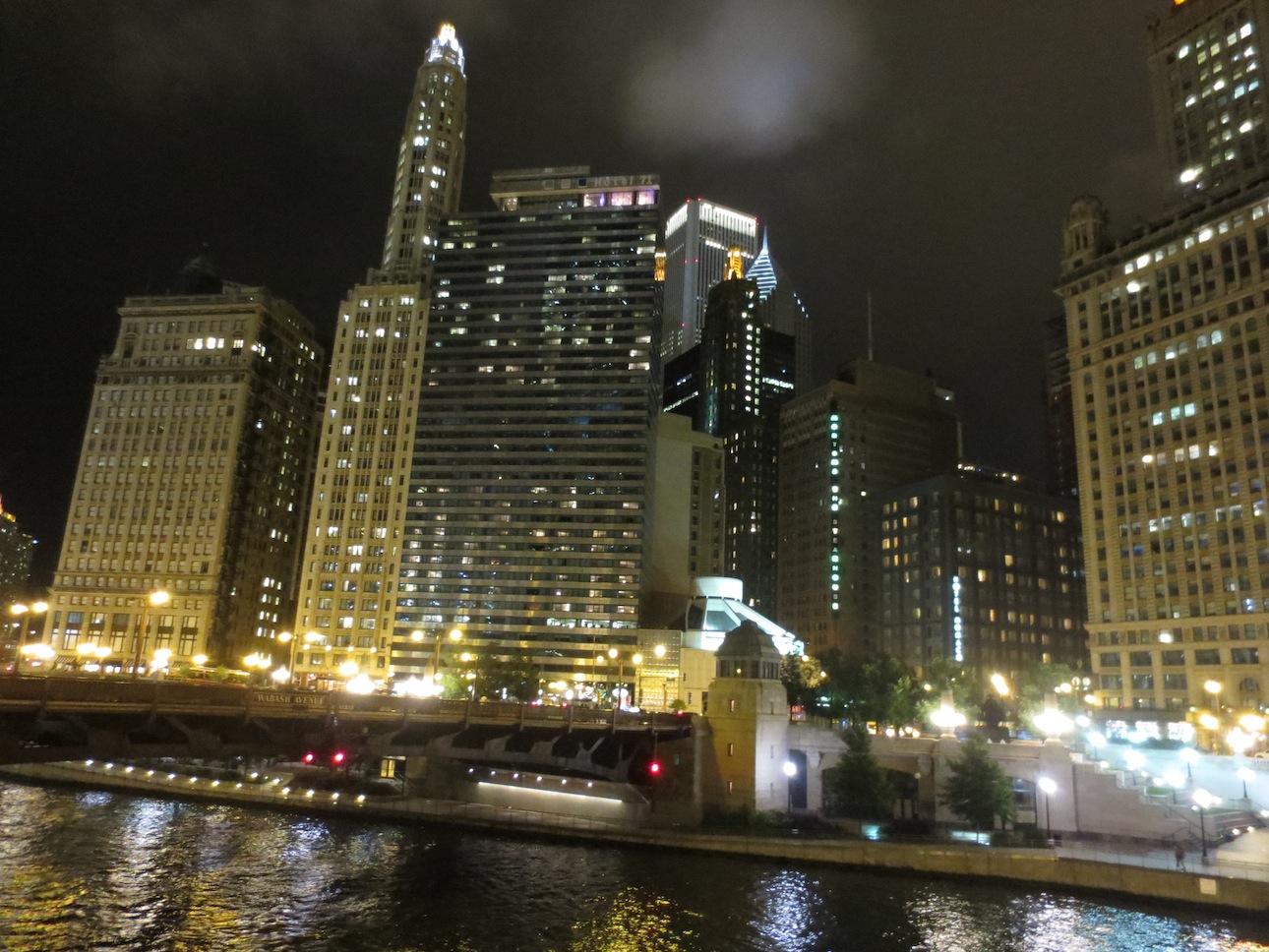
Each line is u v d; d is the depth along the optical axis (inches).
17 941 1952.5
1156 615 5777.6
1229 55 6520.7
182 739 2133.4
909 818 3604.8
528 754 3410.4
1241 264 5689.0
